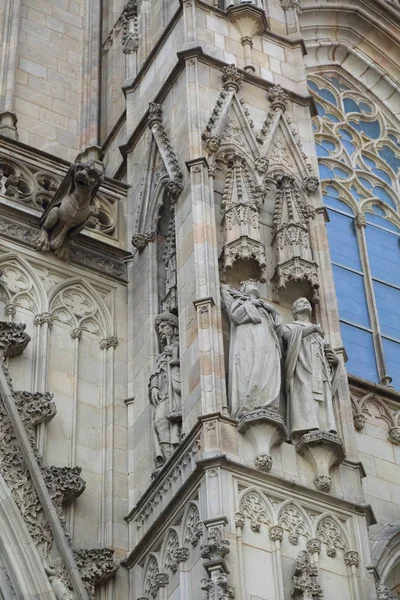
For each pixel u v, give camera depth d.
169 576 29.31
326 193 42.78
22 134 40.06
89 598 29.33
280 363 30.97
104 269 35.81
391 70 47.28
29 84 41.19
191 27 37.34
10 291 34.22
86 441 32.69
